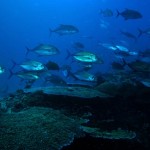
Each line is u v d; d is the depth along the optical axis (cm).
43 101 635
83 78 760
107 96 664
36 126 467
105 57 2972
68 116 578
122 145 511
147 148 566
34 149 391
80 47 1394
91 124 566
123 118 625
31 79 776
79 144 491
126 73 815
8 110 623
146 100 679
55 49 862
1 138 407
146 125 618
